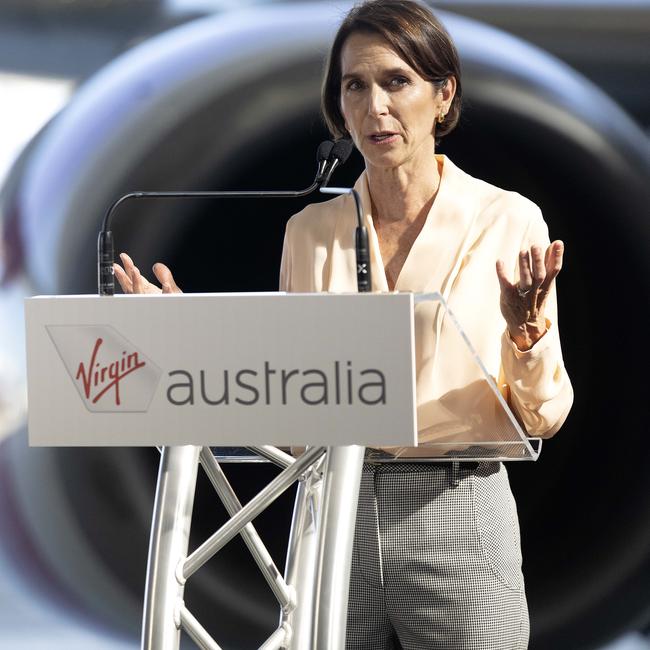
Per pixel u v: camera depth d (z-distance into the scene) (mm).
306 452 6227
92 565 12594
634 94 18219
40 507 12469
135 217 11555
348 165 11461
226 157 11492
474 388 6656
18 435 12438
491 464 7598
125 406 5797
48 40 21703
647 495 11625
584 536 11766
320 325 5609
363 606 7652
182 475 6348
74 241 11875
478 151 11656
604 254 11570
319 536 5961
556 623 11953
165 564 6184
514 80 11625
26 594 13078
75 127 11961
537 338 6871
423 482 7406
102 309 5785
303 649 6766
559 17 17297
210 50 11859
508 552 7582
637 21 17422
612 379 11633
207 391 5719
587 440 11656
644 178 11680
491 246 7445
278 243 11609
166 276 7129
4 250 12117
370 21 7375
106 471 12234
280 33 11688
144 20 21703
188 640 11977
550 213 11641
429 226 7492
